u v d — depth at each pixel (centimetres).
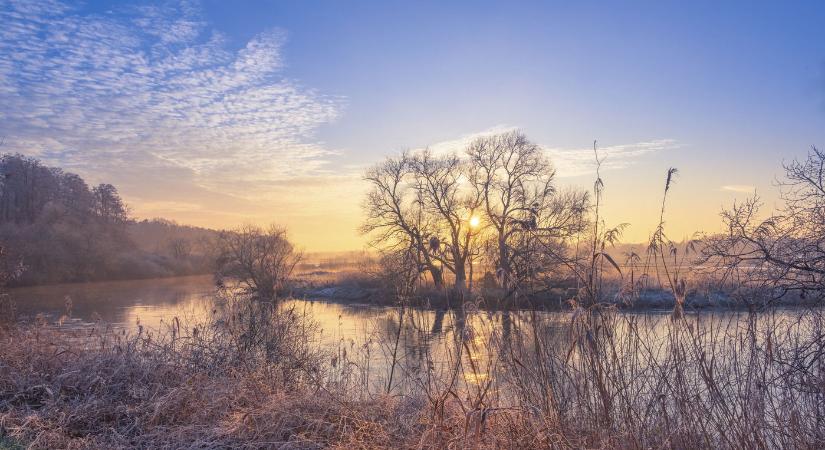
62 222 6619
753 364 548
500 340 573
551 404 548
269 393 718
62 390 727
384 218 4441
